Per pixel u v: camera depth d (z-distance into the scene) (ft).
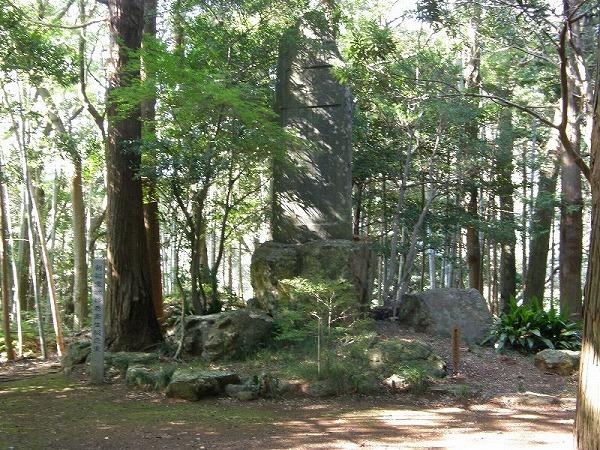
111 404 25.71
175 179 32.68
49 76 39.60
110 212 35.88
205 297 36.88
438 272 84.84
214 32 38.52
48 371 36.17
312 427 21.34
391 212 51.75
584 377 9.68
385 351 28.89
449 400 25.98
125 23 36.81
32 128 48.03
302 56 39.68
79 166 49.39
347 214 38.52
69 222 74.95
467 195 60.29
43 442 19.58
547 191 50.49
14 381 32.71
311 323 28.09
